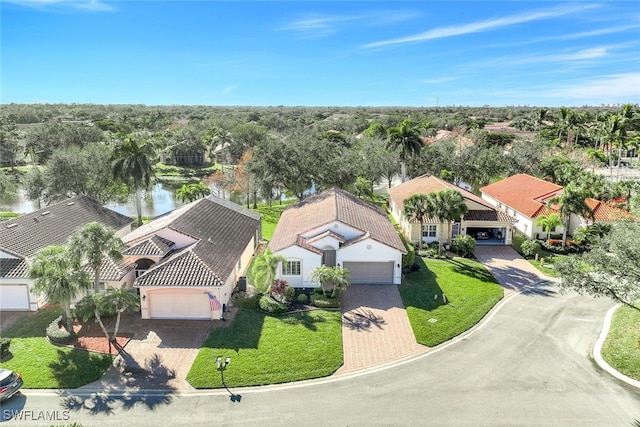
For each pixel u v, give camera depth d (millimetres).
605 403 21125
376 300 32875
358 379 23250
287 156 59125
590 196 46750
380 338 27438
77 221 40719
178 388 22281
